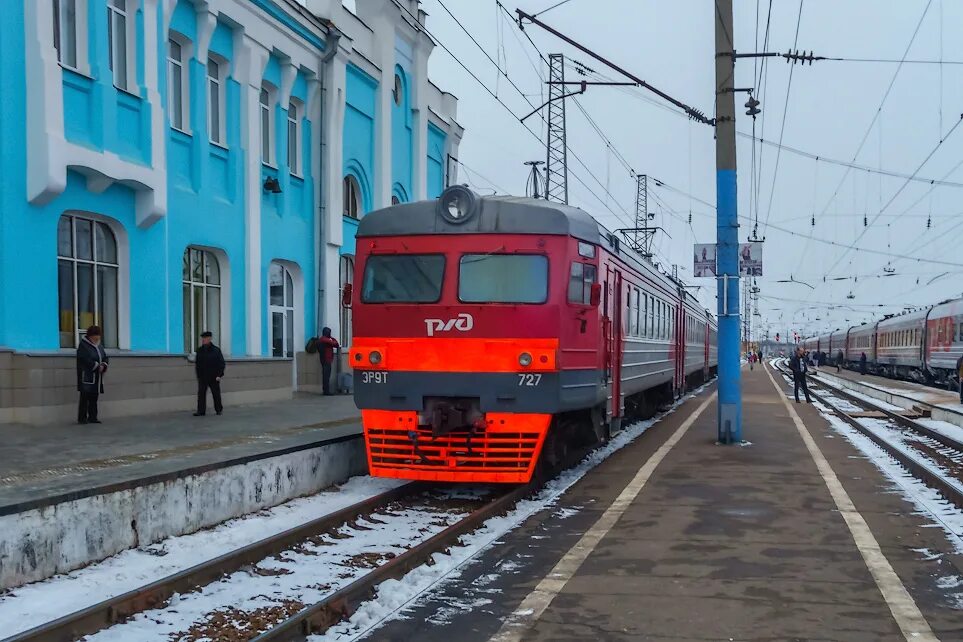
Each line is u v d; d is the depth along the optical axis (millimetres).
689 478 10438
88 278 13023
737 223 13977
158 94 13828
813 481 10164
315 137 19672
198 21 15266
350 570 6527
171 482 7469
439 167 27750
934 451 13305
